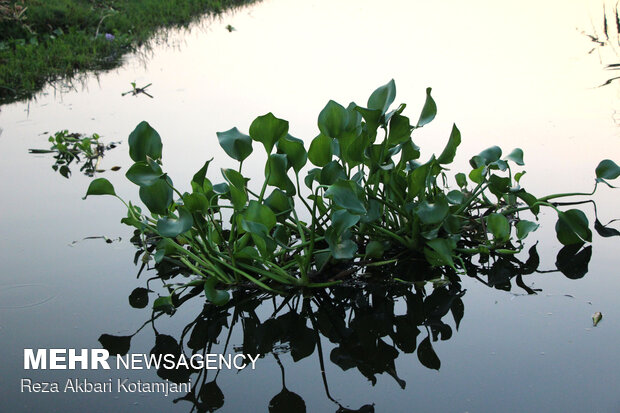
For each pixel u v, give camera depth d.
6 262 2.42
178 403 1.72
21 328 2.04
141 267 2.40
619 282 2.25
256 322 2.08
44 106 4.20
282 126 2.14
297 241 2.41
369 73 4.53
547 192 2.86
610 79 4.32
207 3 7.02
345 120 2.18
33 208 2.87
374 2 7.08
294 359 1.91
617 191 2.87
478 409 1.68
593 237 2.54
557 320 2.05
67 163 3.37
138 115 3.93
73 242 2.57
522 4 6.67
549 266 2.37
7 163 3.36
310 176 2.26
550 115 3.73
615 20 5.81
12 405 1.71
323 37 5.66
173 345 1.97
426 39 5.46
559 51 4.99
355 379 1.82
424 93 4.10
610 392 1.72
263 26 6.16
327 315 2.11
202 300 2.20
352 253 2.04
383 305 2.15
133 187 3.06
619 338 1.95
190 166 3.14
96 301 2.19
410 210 2.32
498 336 1.99
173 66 4.96
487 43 5.29
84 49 5.23
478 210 2.69
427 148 3.28
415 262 2.37
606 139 3.39
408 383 1.79
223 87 4.37
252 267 2.18
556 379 1.78
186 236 2.27
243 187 2.21
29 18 5.59
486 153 2.62
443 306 2.15
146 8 6.58
